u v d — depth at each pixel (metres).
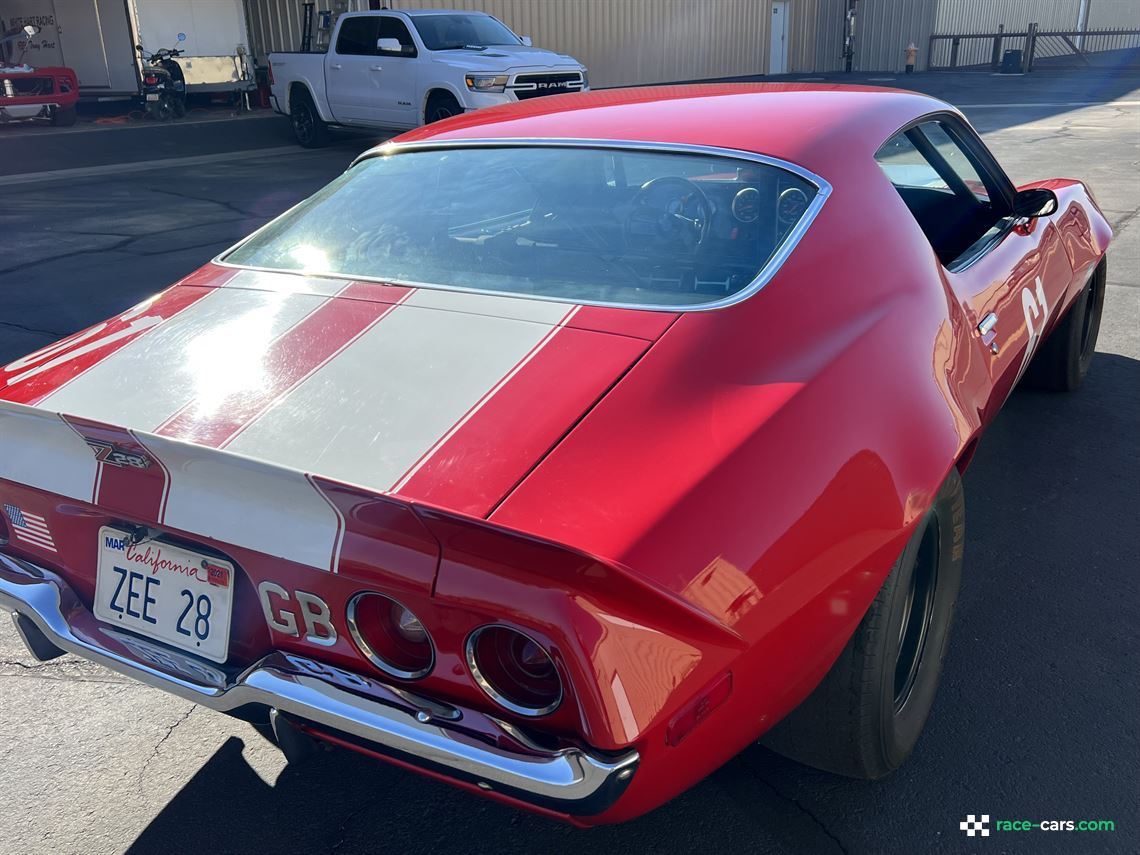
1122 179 10.54
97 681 2.75
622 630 1.46
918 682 2.28
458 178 2.51
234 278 2.40
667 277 2.05
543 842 2.14
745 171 2.25
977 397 2.35
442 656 1.58
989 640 2.77
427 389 1.79
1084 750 2.34
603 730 1.45
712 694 1.59
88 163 13.43
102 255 7.87
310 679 1.68
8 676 2.77
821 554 1.73
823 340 1.98
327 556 1.61
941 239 3.03
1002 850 2.06
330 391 1.82
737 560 1.59
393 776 2.36
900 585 1.95
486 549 1.47
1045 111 18.64
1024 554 3.22
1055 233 3.60
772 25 30.41
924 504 1.93
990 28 35.75
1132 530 3.37
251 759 2.42
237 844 2.15
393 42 12.92
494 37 13.61
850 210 2.26
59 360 2.15
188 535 1.78
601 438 1.65
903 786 2.25
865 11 32.91
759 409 1.77
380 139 16.20
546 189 2.36
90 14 17.67
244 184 11.62
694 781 1.72
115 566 1.98
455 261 2.23
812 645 1.76
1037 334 3.20
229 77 19.09
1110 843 2.07
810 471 1.75
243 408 1.81
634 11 24.09
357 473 1.61
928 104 2.92
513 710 1.54
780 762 2.34
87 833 2.18
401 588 1.55
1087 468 3.83
